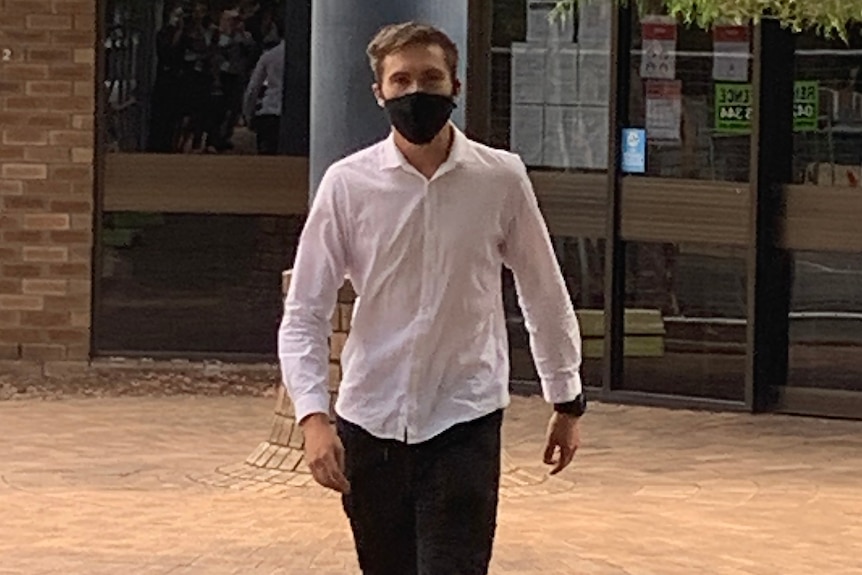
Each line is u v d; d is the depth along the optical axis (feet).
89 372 49.83
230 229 50.96
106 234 50.78
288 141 50.98
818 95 45.75
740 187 46.06
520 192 20.26
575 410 21.06
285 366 20.03
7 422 43.21
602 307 47.85
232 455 39.52
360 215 19.97
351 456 20.42
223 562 30.86
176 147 50.93
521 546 32.09
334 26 35.19
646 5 41.93
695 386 47.01
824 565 31.30
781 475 38.81
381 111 35.01
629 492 36.86
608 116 47.50
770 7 25.46
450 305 20.04
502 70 48.57
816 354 46.11
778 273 46.37
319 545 32.01
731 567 31.07
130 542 32.24
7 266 50.31
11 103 49.98
